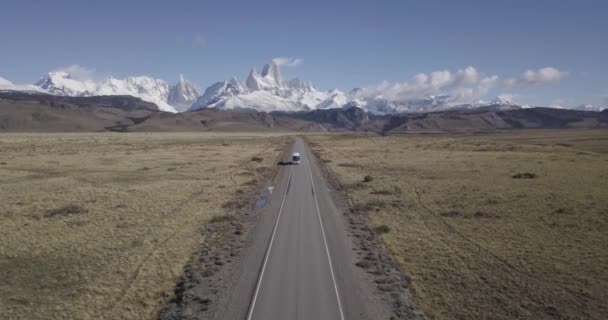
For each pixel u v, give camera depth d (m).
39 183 62.88
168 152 123.00
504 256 31.41
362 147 152.88
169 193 56.28
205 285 26.44
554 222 40.03
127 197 53.28
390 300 24.27
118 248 33.75
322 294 24.70
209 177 71.69
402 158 103.94
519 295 24.95
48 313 23.31
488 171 74.44
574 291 25.28
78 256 31.94
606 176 65.00
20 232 37.66
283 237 36.00
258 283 26.19
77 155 105.88
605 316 22.31
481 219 42.22
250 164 93.25
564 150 115.06
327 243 34.41
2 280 27.59
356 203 50.91
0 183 62.44
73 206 46.72
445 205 48.81
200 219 42.91
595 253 31.48
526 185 59.06
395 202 50.94
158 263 30.61
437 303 24.22
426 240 35.59
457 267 29.52
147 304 24.42
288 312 22.45
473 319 22.31
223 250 33.28
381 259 31.02
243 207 49.12
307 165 92.88
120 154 112.12
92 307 24.03
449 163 88.75
